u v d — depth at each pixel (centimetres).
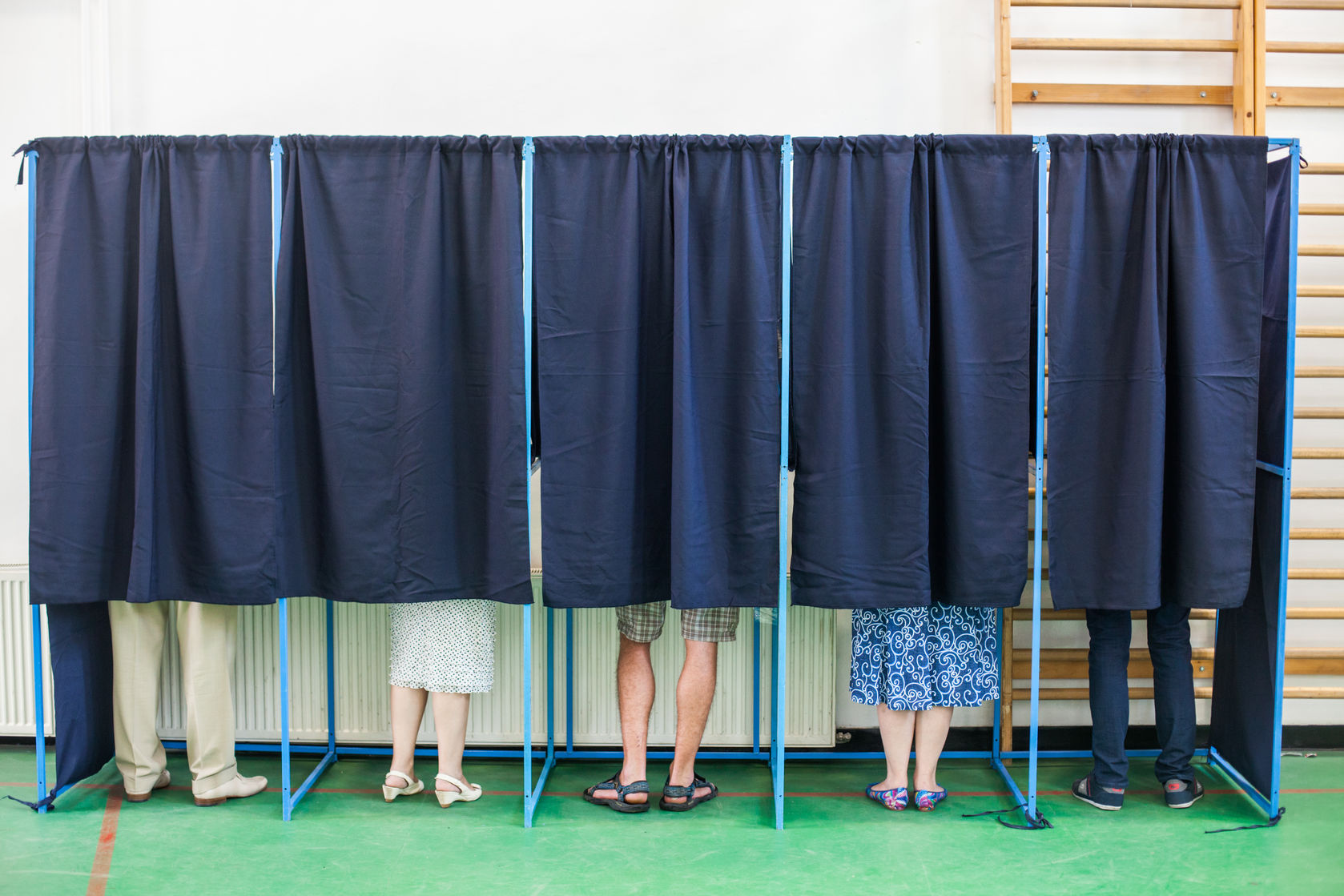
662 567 298
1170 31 348
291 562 293
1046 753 355
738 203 284
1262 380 307
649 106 350
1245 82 337
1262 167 280
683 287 280
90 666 312
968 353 283
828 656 344
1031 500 348
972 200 282
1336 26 351
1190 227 280
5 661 344
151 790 315
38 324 289
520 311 284
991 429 284
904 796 308
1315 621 355
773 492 286
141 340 285
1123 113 349
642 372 292
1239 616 320
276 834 287
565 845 282
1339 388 354
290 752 342
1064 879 261
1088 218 284
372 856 274
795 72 350
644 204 288
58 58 346
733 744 349
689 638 302
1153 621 308
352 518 288
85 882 257
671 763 343
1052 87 344
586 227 284
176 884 257
